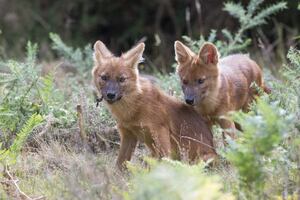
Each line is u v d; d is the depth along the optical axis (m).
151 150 12.83
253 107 11.47
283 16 25.00
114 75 12.59
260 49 22.58
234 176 9.94
